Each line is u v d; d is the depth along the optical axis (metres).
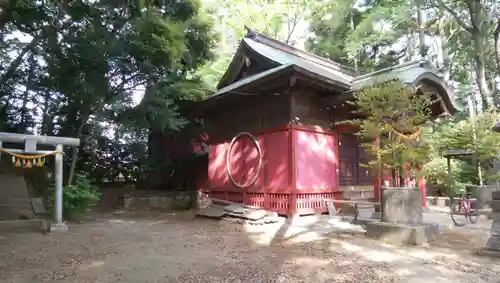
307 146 12.04
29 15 10.82
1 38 12.50
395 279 5.35
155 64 12.66
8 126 15.13
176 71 14.30
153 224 11.52
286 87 11.84
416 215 8.48
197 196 16.75
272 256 6.88
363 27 24.45
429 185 18.83
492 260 6.44
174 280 5.37
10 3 9.83
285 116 12.09
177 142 19.61
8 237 9.01
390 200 8.66
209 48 16.00
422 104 9.09
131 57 12.30
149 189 20.39
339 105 12.39
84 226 11.04
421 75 10.35
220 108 15.40
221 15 23.64
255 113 13.50
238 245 8.01
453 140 15.12
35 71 14.95
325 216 11.95
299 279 5.38
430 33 25.34
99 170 20.77
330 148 12.87
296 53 15.68
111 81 13.04
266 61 13.80
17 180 14.33
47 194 14.03
